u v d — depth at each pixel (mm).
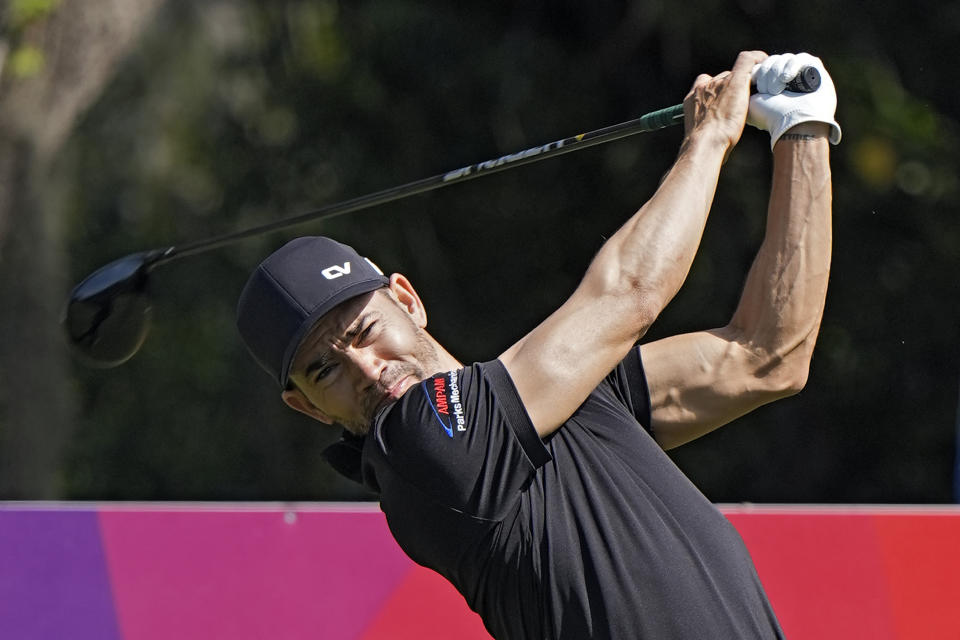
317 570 11180
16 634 10891
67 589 10992
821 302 9523
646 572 8172
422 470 8445
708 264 32344
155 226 38344
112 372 37688
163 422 37531
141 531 11102
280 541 11188
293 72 35781
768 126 9383
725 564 8406
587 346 8516
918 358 33812
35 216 21969
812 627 11234
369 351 9297
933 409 33906
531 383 8438
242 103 36594
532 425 8359
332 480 37250
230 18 36281
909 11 32375
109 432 37406
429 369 9445
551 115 33688
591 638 8102
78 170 38156
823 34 31812
